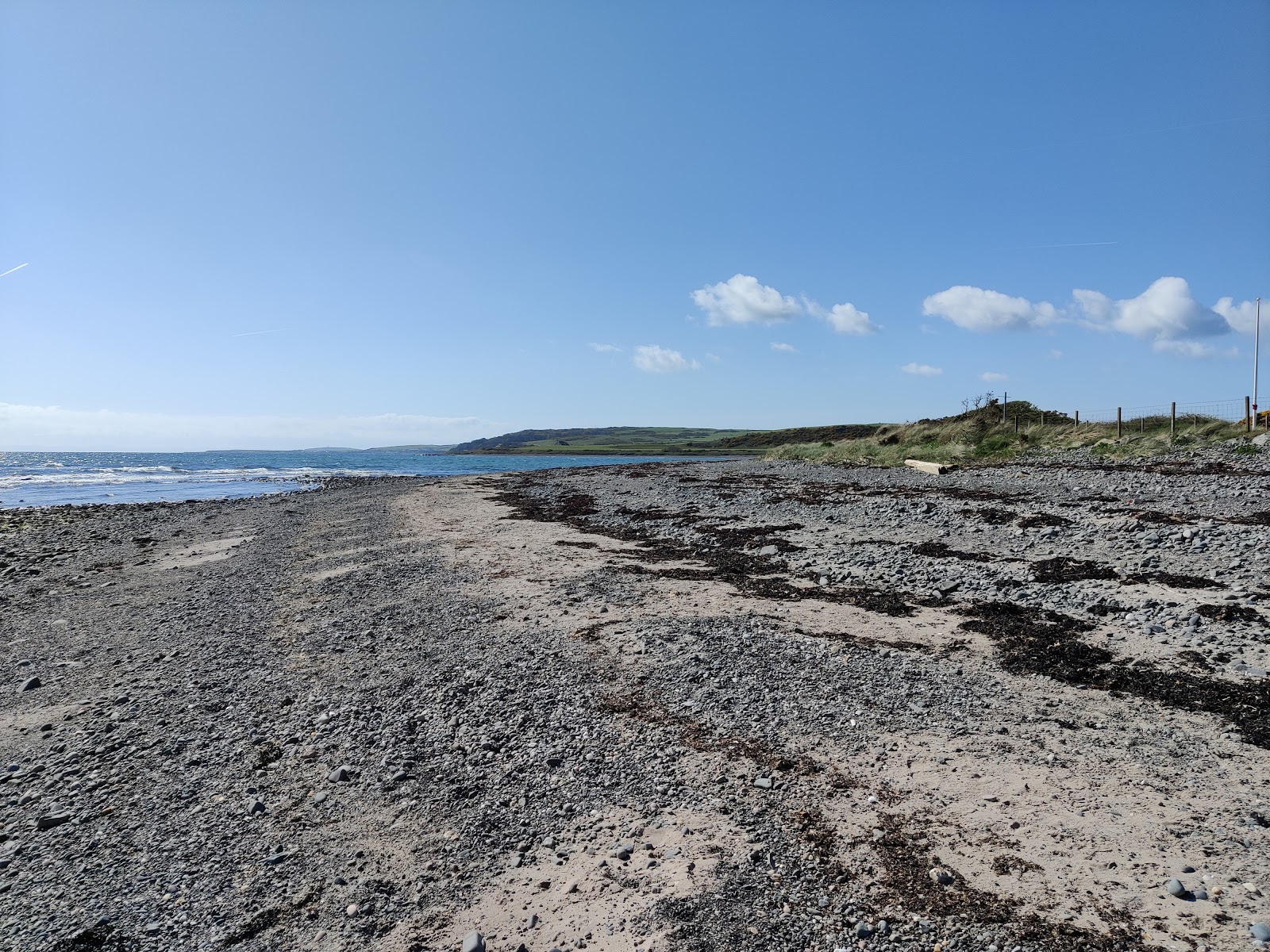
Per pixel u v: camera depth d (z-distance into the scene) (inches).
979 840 190.7
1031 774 223.6
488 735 264.1
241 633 410.3
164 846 207.0
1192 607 363.9
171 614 464.4
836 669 311.7
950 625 373.1
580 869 188.1
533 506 960.3
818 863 184.4
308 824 214.8
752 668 313.3
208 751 265.0
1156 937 153.3
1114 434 1212.5
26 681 350.6
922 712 270.4
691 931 162.1
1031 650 330.3
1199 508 585.3
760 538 615.8
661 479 1173.1
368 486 1577.3
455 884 185.0
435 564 565.9
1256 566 413.1
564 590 465.1
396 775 239.0
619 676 311.4
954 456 1234.6
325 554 649.6
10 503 1400.1
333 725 279.7
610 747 251.3
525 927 167.6
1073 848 185.9
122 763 259.1
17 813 229.0
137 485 1955.0
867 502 729.0
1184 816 198.7
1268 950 147.0
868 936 158.6
